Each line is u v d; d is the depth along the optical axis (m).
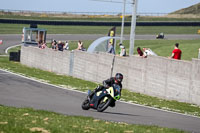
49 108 54.53
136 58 94.00
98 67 108.19
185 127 45.59
